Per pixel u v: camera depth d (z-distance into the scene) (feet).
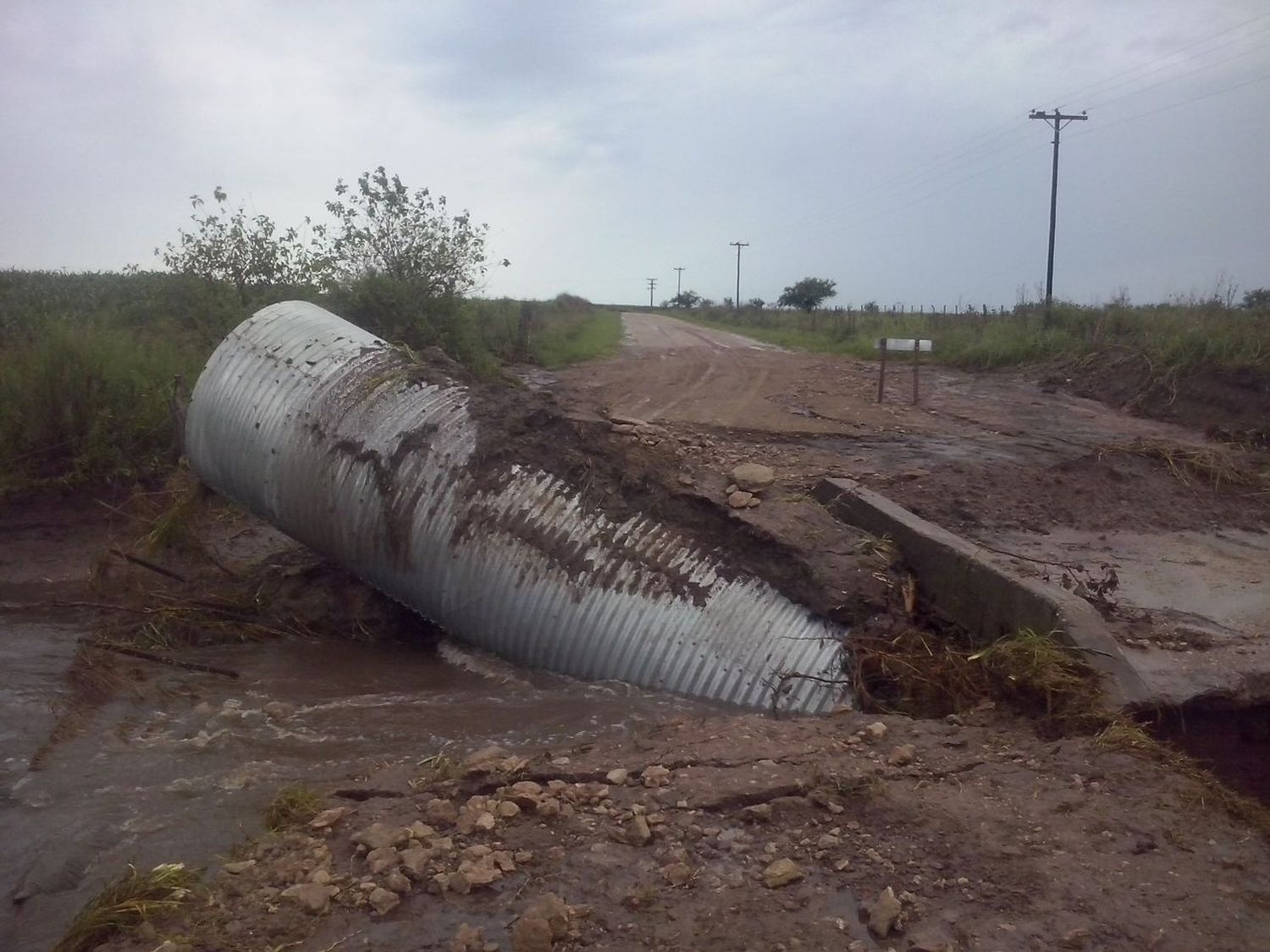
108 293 70.74
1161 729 19.34
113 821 16.61
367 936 12.29
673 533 24.02
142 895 13.39
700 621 22.63
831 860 13.89
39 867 15.20
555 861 13.82
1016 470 37.78
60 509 37.09
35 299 66.85
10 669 23.91
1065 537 32.07
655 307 439.22
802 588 22.85
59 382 38.06
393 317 55.72
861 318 131.95
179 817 16.70
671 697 22.12
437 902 12.94
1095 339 68.80
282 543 33.71
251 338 27.37
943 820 14.85
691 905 12.90
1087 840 14.32
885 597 22.84
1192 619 24.52
